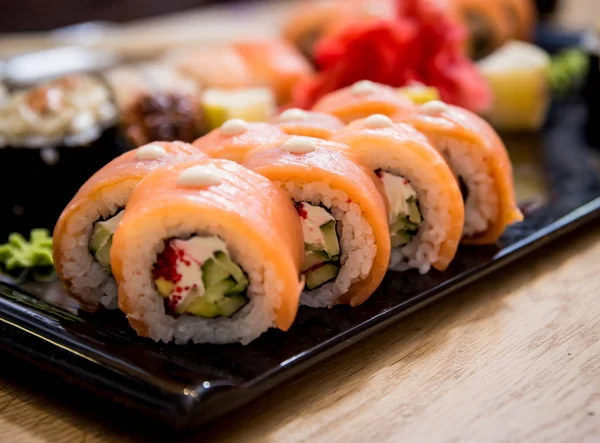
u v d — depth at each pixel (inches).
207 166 12.4
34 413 12.1
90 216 13.0
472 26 25.2
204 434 11.7
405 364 12.8
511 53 22.2
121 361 12.0
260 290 12.3
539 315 13.7
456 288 14.0
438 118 14.6
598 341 13.1
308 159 12.9
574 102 24.0
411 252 14.2
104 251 13.2
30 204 17.2
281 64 22.0
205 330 12.5
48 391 12.5
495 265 14.5
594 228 16.2
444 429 11.7
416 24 19.8
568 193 17.1
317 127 14.3
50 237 15.6
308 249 13.1
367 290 13.3
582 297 14.1
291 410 12.0
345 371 12.7
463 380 12.4
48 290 14.0
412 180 13.8
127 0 33.8
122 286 12.3
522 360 12.8
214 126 19.0
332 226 13.0
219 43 27.4
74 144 17.5
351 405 12.1
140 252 12.2
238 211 11.9
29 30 31.2
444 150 14.6
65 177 17.6
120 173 12.8
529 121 21.0
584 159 19.1
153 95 18.9
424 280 14.0
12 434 11.8
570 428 11.6
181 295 12.4
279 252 12.0
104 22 33.4
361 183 13.0
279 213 12.4
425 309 14.0
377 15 20.8
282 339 12.6
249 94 19.7
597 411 11.8
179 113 18.6
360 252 13.1
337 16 24.5
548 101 22.9
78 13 32.4
